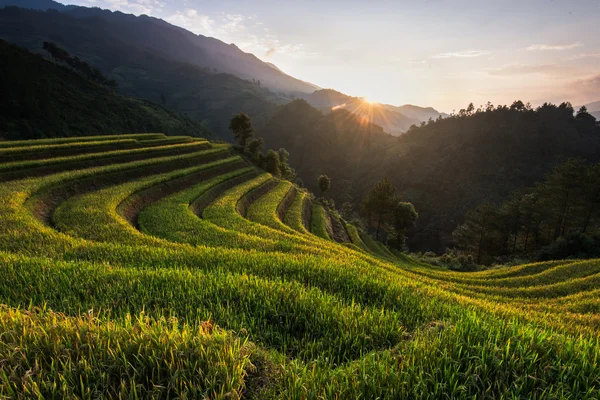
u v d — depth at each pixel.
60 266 8.30
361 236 61.91
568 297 17.55
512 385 3.14
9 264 8.13
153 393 2.88
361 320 5.48
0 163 29.80
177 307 5.95
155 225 21.64
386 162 189.75
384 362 3.53
